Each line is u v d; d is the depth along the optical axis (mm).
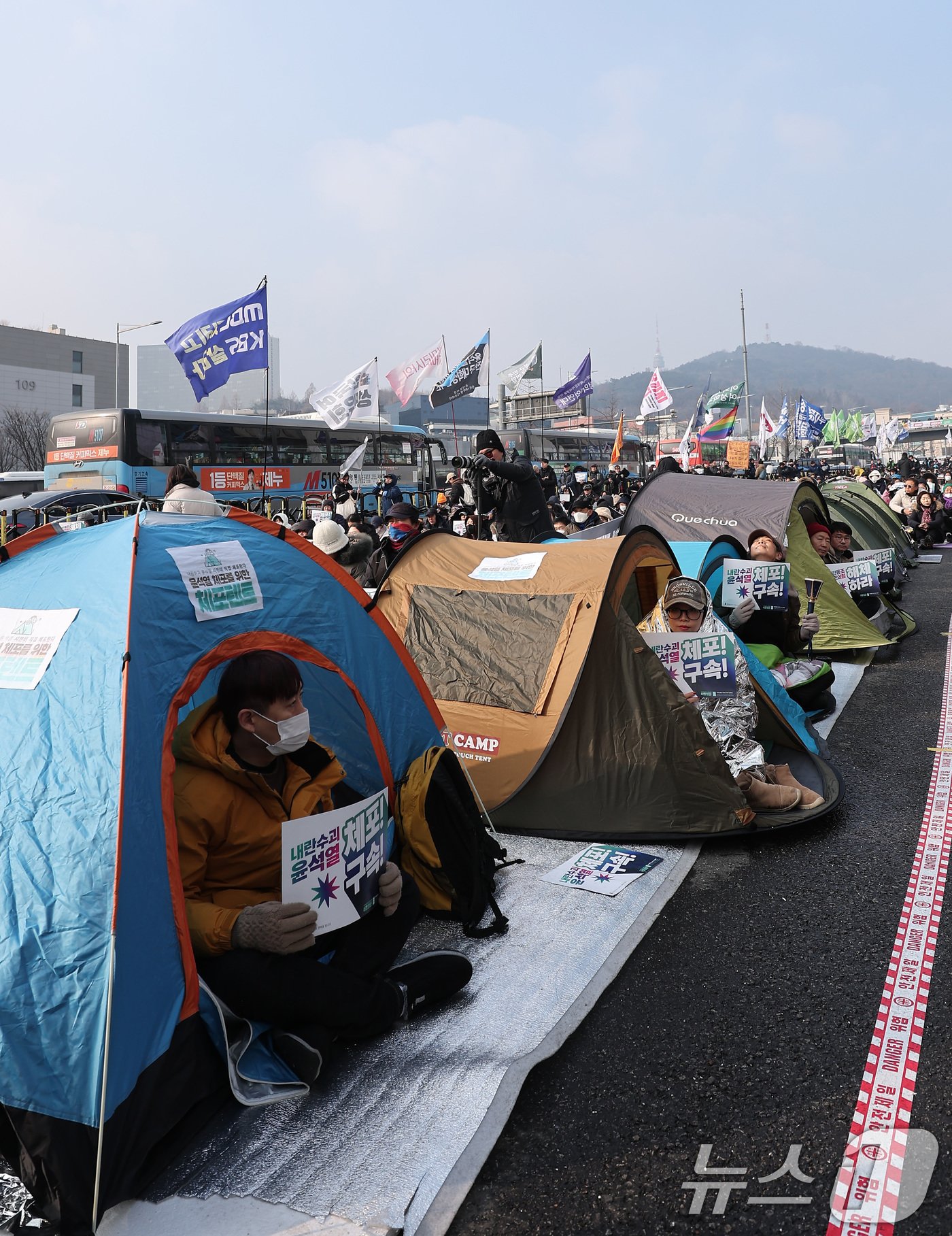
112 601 2975
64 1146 2258
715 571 7070
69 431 20422
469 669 4961
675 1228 2170
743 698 4797
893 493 20672
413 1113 2592
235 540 3596
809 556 8953
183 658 3053
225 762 2943
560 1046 2871
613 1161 2395
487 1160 2412
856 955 3357
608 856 4289
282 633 3555
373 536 11133
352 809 3066
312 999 2760
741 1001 3105
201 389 8844
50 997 2361
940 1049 2777
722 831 4371
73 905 2455
